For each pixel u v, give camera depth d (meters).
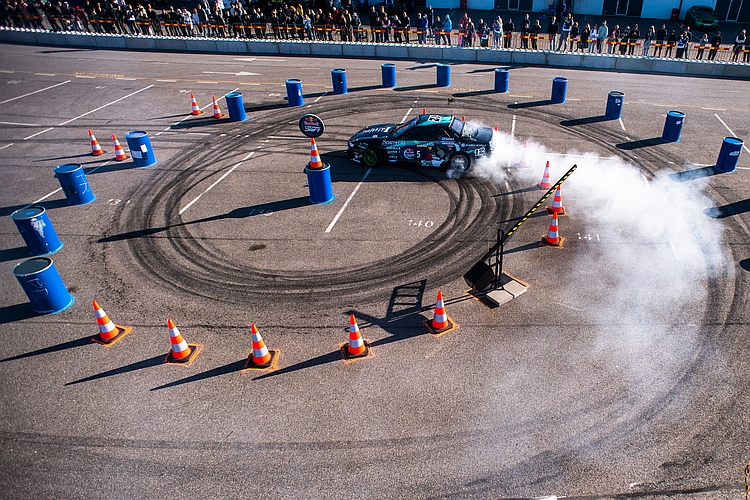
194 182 13.39
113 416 6.70
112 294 9.09
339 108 18.83
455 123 13.27
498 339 7.75
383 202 11.95
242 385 7.09
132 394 7.02
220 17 29.27
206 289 9.12
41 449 6.29
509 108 18.31
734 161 12.88
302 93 20.16
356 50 26.61
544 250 9.93
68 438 6.41
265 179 13.40
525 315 8.23
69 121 18.38
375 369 7.27
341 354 7.55
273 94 20.77
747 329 7.76
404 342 7.74
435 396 6.79
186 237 10.81
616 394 6.73
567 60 23.98
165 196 12.70
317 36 28.70
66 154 15.58
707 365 7.13
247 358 7.57
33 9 31.80
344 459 5.98
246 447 6.18
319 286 9.08
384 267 9.55
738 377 6.91
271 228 11.02
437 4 37.97
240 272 9.56
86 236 11.03
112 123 18.11
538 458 5.91
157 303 8.81
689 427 6.23
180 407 6.78
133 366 7.52
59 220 11.73
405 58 26.20
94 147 15.37
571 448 6.02
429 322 8.12
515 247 10.06
